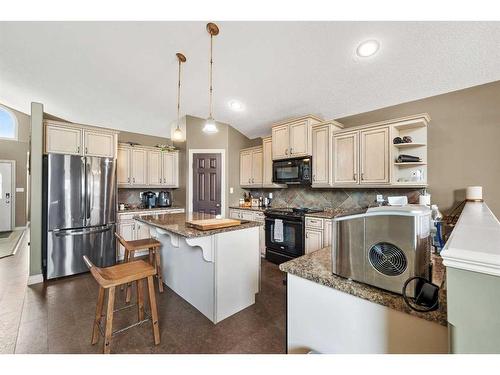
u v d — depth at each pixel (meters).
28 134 5.95
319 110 3.31
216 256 1.95
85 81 3.17
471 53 2.03
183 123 4.44
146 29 2.26
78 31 2.32
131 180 4.14
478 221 0.93
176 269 2.52
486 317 0.48
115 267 1.73
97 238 3.30
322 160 3.21
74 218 3.10
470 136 2.37
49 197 2.92
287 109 3.46
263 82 2.92
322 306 0.96
